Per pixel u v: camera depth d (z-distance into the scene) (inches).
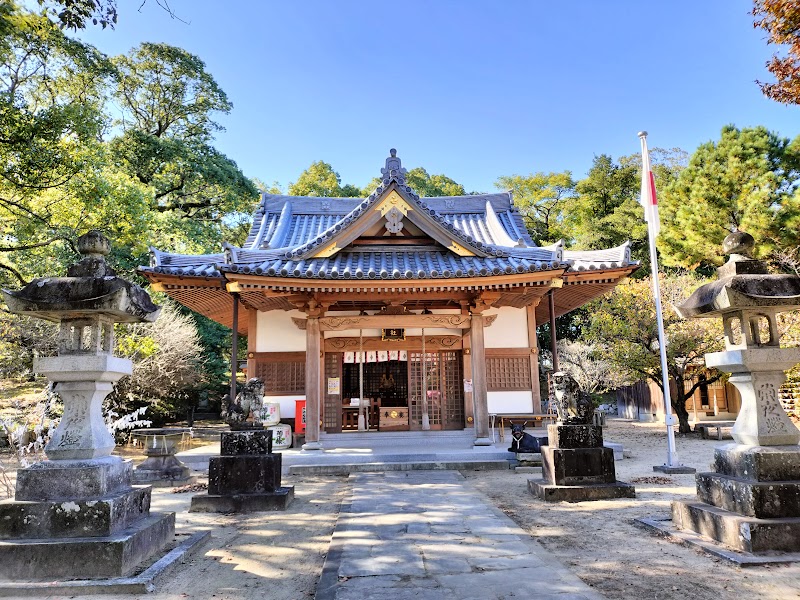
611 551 213.3
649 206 472.1
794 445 214.2
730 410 929.5
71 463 198.7
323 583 177.0
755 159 708.7
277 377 591.8
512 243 653.9
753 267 228.1
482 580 179.2
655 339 735.7
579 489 317.4
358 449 506.3
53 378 209.2
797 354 213.5
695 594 163.9
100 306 203.0
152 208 917.8
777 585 168.6
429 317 534.9
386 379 770.8
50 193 537.6
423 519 269.7
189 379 787.4
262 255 517.7
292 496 338.0
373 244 547.8
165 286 523.8
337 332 598.9
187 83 1138.0
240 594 177.3
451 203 784.3
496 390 605.6
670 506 270.2
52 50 551.8
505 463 457.1
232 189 1171.3
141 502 218.7
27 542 181.8
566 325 1194.0
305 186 1537.9
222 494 311.1
